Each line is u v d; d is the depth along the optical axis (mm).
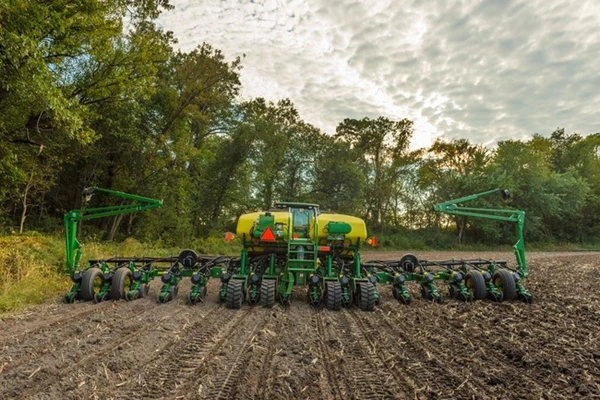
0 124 13156
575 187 45375
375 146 44594
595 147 58281
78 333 5887
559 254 31141
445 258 25422
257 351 5051
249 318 6988
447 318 7145
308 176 37719
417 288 11156
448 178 43594
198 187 28094
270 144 29141
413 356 4941
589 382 4062
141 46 17859
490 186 40906
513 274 9117
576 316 7328
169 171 22750
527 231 43125
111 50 16641
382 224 43156
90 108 17875
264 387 3922
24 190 17953
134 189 21875
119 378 4145
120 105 18344
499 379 4105
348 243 9266
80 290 8500
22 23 10633
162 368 4445
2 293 8297
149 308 7879
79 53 15109
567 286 11664
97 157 20219
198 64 23016
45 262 11344
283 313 7500
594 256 27406
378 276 9172
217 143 29641
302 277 8422
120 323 6492
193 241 24516
